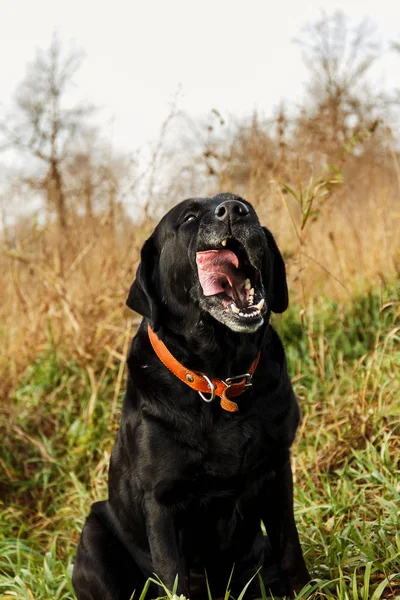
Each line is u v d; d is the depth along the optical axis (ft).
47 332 21.57
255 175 20.62
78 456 17.31
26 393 20.25
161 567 9.66
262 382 9.77
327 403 16.01
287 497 9.95
